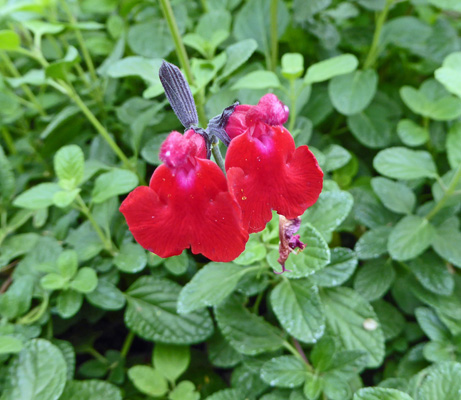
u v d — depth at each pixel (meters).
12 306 0.13
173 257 0.14
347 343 0.13
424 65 0.19
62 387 0.12
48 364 0.12
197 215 0.08
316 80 0.14
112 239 0.15
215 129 0.09
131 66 0.14
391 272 0.14
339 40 0.18
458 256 0.13
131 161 0.16
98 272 0.14
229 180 0.08
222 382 0.14
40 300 0.14
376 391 0.11
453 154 0.15
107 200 0.15
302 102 0.15
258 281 0.13
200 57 0.18
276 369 0.12
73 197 0.13
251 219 0.08
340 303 0.13
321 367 0.12
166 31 0.18
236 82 0.15
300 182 0.08
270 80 0.14
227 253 0.08
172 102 0.09
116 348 0.16
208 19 0.18
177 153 0.08
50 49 0.20
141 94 0.20
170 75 0.09
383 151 0.15
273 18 0.17
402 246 0.13
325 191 0.13
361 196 0.15
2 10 0.15
